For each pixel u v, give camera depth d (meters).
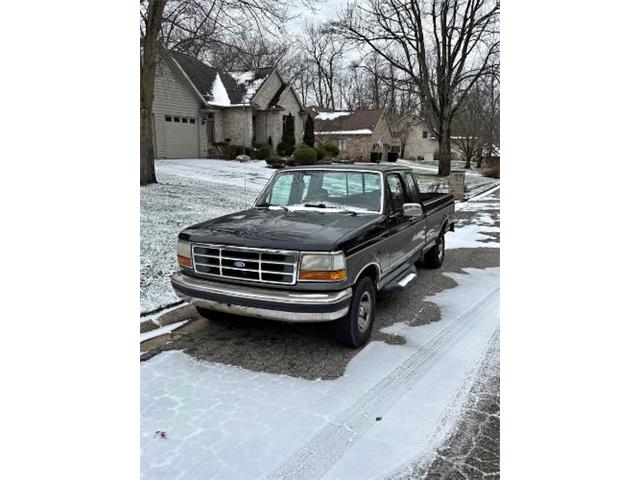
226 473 2.61
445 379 3.72
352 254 3.93
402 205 5.43
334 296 3.74
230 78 30.56
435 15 24.66
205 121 27.20
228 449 2.81
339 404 3.33
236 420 3.11
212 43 16.14
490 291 6.23
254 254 3.87
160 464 2.67
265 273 3.83
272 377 3.71
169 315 4.93
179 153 25.66
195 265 4.16
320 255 3.72
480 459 2.75
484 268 7.52
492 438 2.95
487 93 35.84
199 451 2.79
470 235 10.65
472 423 3.12
